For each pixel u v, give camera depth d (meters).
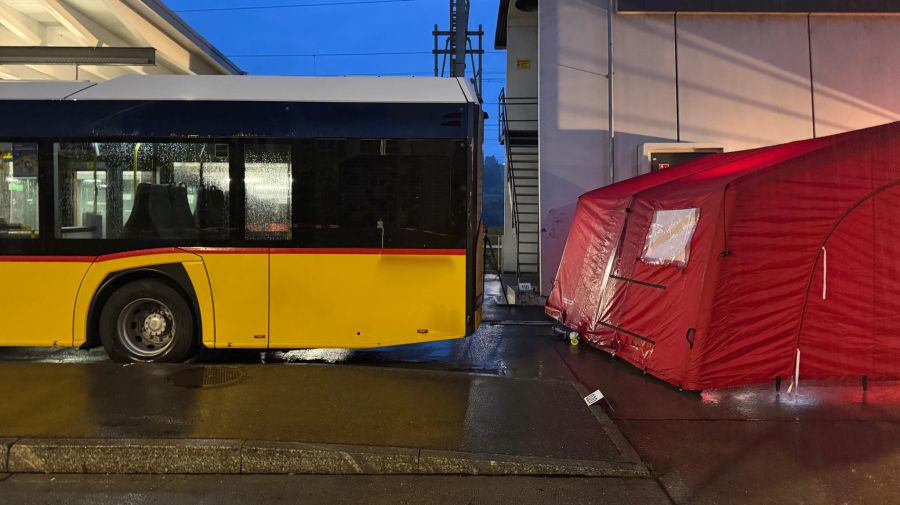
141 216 6.09
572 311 8.18
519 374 6.38
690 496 3.60
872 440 4.45
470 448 4.04
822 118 10.81
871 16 10.73
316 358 7.04
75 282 6.07
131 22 13.27
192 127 6.10
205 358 6.95
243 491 3.65
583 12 10.90
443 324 6.12
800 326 5.57
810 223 5.52
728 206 5.40
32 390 5.01
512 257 16.19
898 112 10.77
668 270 6.04
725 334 5.46
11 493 3.60
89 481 3.77
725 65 10.82
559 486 3.72
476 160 6.24
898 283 5.62
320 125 6.13
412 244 6.11
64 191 6.09
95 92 6.21
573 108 10.92
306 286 6.09
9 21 12.88
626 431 4.63
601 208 8.10
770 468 3.97
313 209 6.09
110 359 6.62
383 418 4.54
